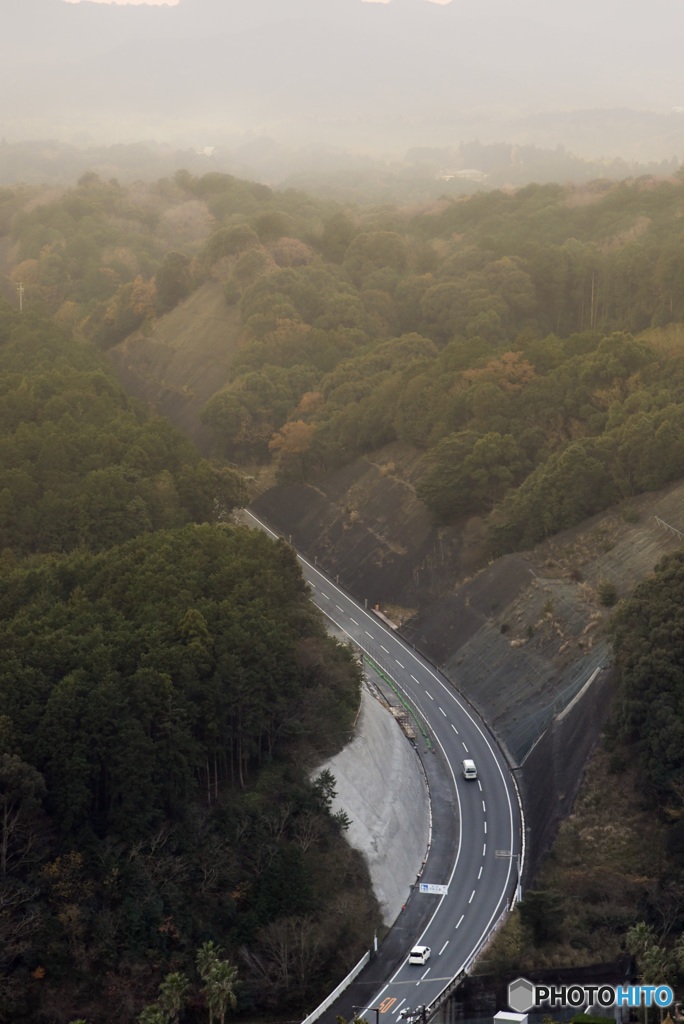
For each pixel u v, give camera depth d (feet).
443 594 487.20
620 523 452.35
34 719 296.10
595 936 289.74
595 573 435.53
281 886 294.46
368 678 431.84
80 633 338.75
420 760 384.27
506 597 448.65
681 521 429.79
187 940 280.92
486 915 310.65
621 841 321.52
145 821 291.17
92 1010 265.34
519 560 461.78
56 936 270.05
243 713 324.19
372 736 361.51
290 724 334.24
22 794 279.90
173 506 507.30
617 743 342.23
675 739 319.88
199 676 323.16
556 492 471.21
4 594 376.07
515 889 321.11
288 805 312.91
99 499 480.64
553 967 280.51
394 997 279.08
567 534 465.47
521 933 293.43
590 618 407.85
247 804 310.45
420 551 510.58
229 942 285.23
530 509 474.08
